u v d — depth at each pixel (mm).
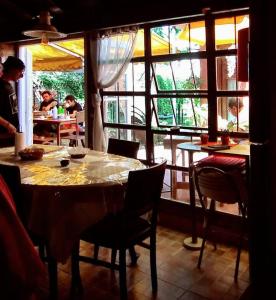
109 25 3920
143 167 2449
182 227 3533
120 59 3916
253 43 1866
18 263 1228
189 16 3338
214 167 2658
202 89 3418
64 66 6879
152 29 3699
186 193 3689
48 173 2258
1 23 4918
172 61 3582
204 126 3465
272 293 2033
